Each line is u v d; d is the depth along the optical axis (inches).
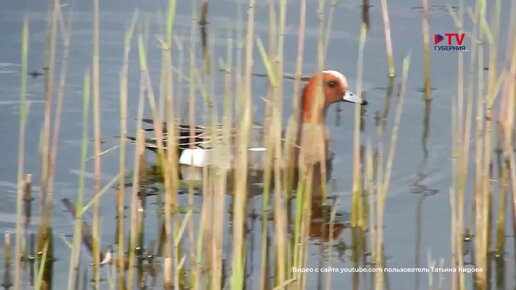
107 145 592.7
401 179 569.0
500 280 484.1
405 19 737.0
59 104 484.1
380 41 714.8
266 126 523.2
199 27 719.1
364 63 692.1
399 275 479.2
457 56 693.3
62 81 486.0
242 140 428.8
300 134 607.8
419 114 642.2
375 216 529.0
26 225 507.2
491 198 525.0
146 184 552.7
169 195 465.1
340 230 518.3
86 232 502.9
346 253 497.4
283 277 438.9
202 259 465.4
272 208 530.9
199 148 573.0
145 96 650.2
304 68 681.0
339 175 581.0
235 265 415.8
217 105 620.1
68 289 445.1
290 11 740.7
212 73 521.3
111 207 527.8
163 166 521.0
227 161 441.4
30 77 659.4
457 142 475.2
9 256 467.2
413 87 669.9
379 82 676.1
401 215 532.1
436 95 658.2
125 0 754.8
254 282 466.6
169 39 468.1
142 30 714.8
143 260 482.0
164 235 502.3
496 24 512.4
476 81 657.6
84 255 482.6
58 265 475.5
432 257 493.4
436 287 469.1
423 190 557.0
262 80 662.5
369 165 517.0
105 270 472.4
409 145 607.5
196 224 511.8
